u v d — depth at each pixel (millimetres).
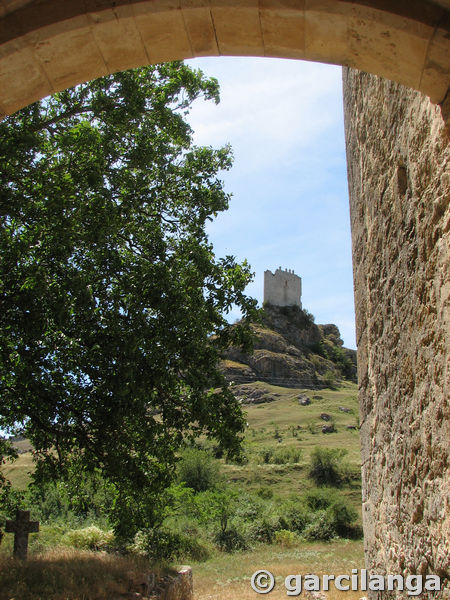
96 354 9297
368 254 5727
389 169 4773
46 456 11305
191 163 11555
